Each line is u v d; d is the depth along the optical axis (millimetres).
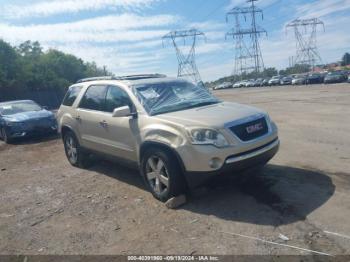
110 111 6133
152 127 5047
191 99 5898
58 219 4883
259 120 4984
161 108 5465
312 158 6586
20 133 12242
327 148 7281
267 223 4109
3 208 5543
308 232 3801
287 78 60688
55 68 65500
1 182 7133
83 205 5320
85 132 6828
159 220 4508
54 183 6652
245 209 4559
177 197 4902
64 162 8383
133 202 5219
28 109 13758
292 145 7859
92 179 6648
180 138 4652
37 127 12516
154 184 5223
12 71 43719
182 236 4020
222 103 5832
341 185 5035
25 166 8469
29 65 48812
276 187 5195
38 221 4883
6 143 12766
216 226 4172
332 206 4359
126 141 5645
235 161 4547
